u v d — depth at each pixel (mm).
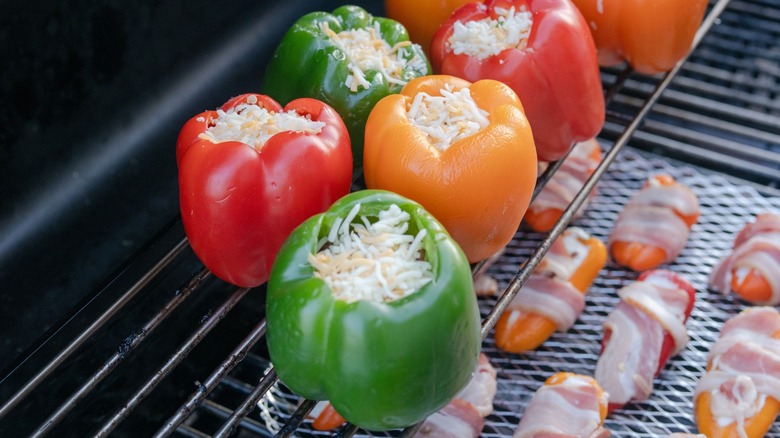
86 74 980
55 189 977
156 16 1012
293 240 791
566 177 1011
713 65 1182
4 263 946
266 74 913
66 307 942
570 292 953
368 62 887
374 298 771
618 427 925
